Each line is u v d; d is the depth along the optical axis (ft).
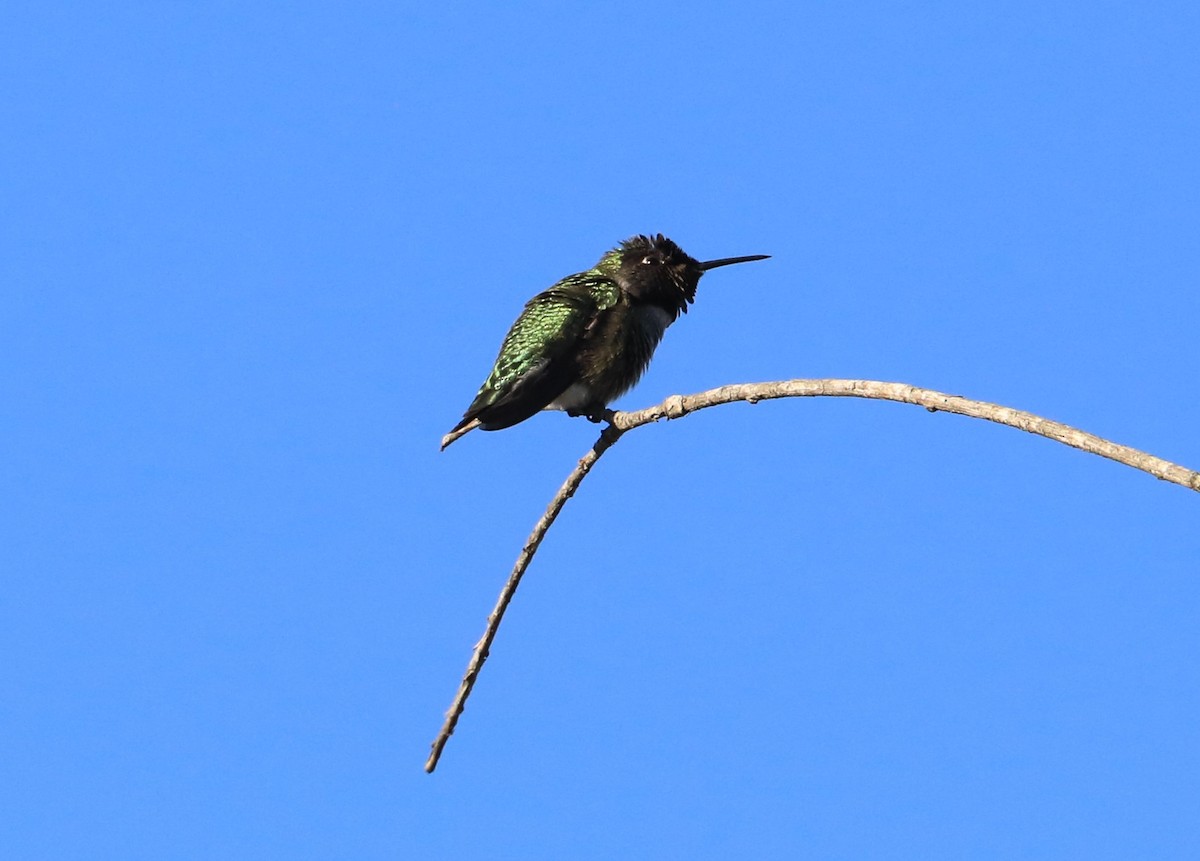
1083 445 22.54
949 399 25.46
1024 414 23.77
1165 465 21.20
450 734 40.01
